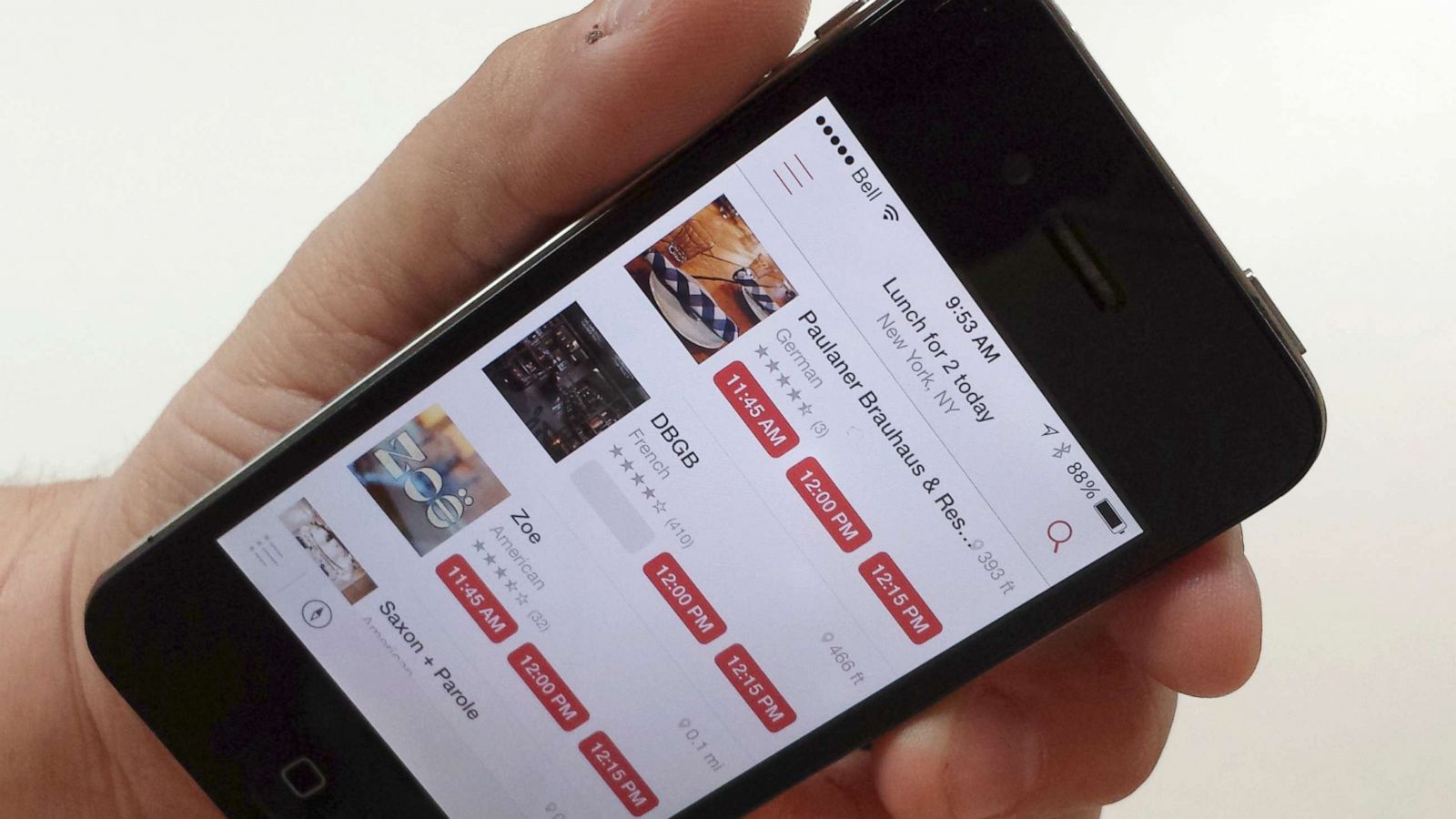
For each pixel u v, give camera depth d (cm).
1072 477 11
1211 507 11
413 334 13
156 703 12
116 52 16
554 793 12
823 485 11
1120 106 10
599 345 11
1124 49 16
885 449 11
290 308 13
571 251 11
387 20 16
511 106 11
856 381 11
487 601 12
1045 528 11
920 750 13
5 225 16
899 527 11
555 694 12
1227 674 12
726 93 11
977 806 13
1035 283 10
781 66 10
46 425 16
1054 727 13
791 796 14
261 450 14
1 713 14
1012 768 13
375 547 12
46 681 14
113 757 14
